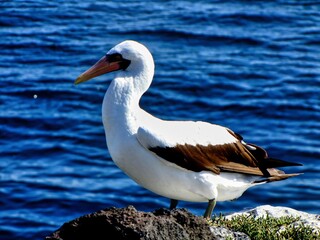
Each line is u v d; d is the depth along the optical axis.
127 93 10.12
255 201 17.72
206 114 22.17
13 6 29.91
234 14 29.52
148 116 10.16
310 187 18.33
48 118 21.59
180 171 10.04
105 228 8.22
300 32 28.23
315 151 19.94
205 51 26.44
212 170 10.14
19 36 27.16
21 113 21.81
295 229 9.49
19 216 17.12
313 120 21.72
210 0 31.14
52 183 18.47
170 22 28.70
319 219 10.12
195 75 24.31
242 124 21.62
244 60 25.69
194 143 10.08
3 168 19.17
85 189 18.27
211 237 8.52
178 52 26.25
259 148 10.63
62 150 20.05
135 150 9.95
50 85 23.48
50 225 16.81
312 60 25.86
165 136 9.89
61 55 25.77
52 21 28.62
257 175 10.56
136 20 28.95
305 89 23.62
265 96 23.08
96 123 21.48
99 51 26.06
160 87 23.52
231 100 22.88
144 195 18.05
